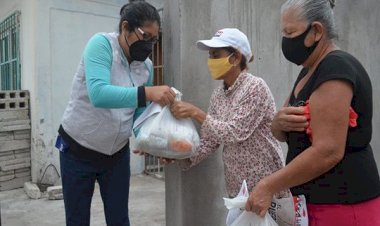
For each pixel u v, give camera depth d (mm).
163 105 2189
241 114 2133
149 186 6168
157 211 4910
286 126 1670
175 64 2641
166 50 2756
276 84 3221
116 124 2361
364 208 1632
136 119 2410
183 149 2160
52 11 6074
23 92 6156
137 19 2160
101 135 2359
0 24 7559
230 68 2207
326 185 1652
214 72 2227
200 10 2648
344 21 3742
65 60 6254
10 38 6996
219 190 2752
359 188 1630
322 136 1531
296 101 1735
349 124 1584
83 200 2453
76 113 2348
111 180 2514
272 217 1854
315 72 1646
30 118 6176
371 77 4008
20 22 6469
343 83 1531
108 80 2160
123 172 2561
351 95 1546
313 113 1570
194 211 2686
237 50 2178
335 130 1518
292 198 1787
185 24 2580
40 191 5781
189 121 2283
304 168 1551
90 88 2113
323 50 1667
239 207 1777
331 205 1650
